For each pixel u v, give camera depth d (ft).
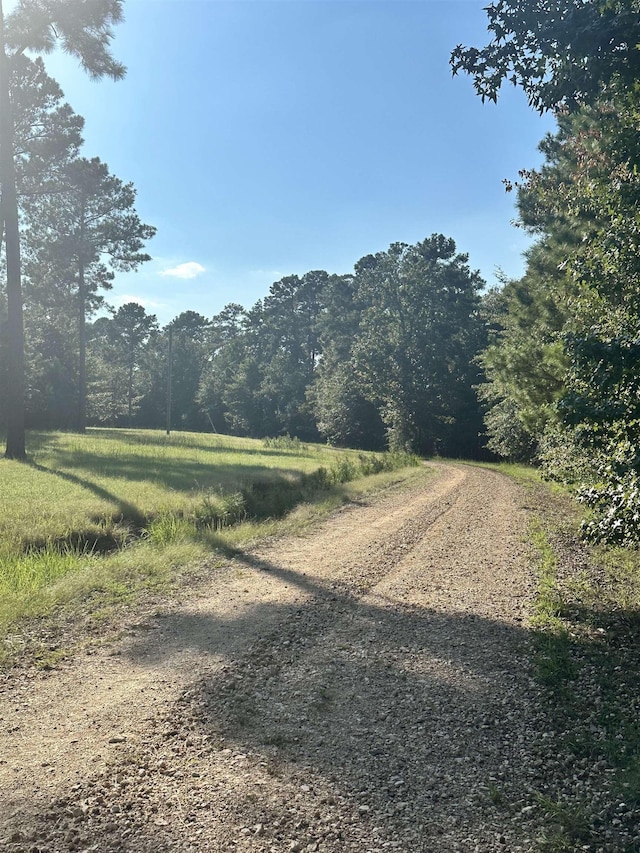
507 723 15.40
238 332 390.83
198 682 17.76
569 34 19.48
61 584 27.02
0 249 138.51
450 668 18.97
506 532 42.47
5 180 77.20
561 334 20.22
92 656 19.84
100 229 153.48
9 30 74.02
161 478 61.67
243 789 12.35
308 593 27.66
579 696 16.94
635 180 21.26
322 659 19.71
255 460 91.04
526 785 12.69
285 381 278.46
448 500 60.03
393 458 106.52
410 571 31.78
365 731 14.96
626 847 10.84
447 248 213.46
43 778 12.66
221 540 37.93
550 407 40.78
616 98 22.00
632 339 18.10
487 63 21.36
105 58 76.84
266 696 16.90
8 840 10.65
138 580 29.22
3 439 104.06
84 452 86.63
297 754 13.82
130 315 332.19
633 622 23.32
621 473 19.30
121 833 10.93
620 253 20.57
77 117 113.29
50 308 171.53
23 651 20.02
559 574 30.71
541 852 10.66
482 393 128.98
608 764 13.48
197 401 306.76
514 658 19.84
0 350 128.16
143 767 13.14
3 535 36.22
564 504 57.26
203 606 25.57
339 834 11.02
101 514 42.68
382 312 205.67
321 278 321.73
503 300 114.52
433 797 12.21
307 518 48.08
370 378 198.49
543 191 45.52
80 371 161.07
